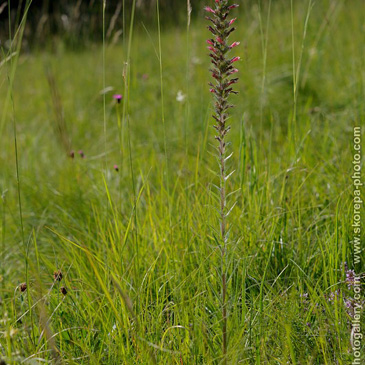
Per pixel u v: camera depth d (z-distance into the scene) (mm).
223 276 2461
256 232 3293
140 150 5594
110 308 2754
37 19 10250
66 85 8867
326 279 2857
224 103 2340
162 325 2768
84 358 2592
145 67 8812
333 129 4949
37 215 4598
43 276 3459
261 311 2598
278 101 6098
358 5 8234
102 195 4477
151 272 3033
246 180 3920
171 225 3510
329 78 6309
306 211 3652
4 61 2891
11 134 6926
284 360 2299
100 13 9250
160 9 11055
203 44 9016
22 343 2551
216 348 2484
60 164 5785
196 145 5332
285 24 8156
